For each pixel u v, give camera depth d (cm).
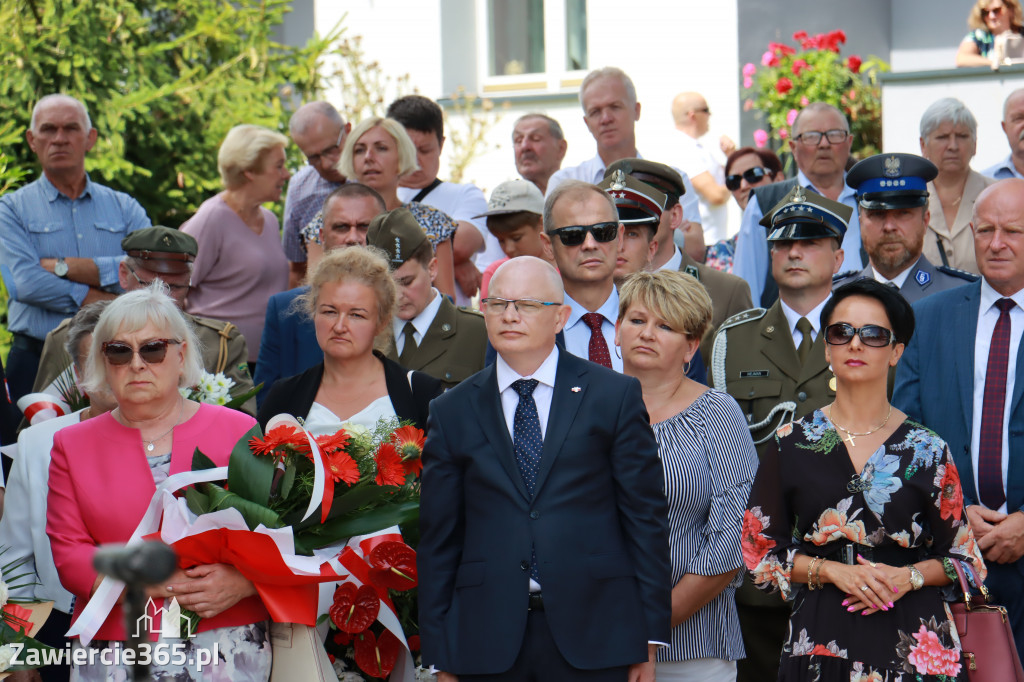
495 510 664
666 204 1024
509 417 686
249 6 1786
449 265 1102
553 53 2084
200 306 1229
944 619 680
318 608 735
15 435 939
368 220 1008
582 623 643
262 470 691
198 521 660
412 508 736
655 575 659
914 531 684
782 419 909
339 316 805
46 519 766
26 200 1223
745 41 1925
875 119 1830
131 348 689
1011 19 1647
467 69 2109
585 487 663
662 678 746
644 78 1981
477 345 946
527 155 1473
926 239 1240
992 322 869
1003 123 1320
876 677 670
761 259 1206
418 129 1312
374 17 2127
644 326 775
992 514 816
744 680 902
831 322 716
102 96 1548
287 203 1421
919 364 882
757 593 888
